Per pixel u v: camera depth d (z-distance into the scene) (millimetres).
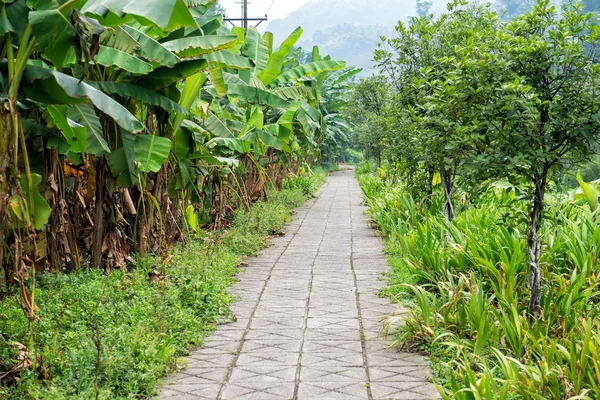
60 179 7137
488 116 5617
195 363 5324
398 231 10641
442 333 5652
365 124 30141
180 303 6484
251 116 11430
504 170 5504
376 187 19812
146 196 8680
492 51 5848
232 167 12680
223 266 8750
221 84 9000
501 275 6254
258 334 6141
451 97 5883
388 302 7340
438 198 11891
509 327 5117
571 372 4238
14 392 4266
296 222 15578
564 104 5375
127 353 4773
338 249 11367
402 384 4820
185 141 8766
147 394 4578
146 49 6246
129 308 5887
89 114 6348
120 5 4410
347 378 4953
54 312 5617
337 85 26375
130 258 8125
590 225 7570
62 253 7379
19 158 6102
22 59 4637
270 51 13406
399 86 11141
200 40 6953
